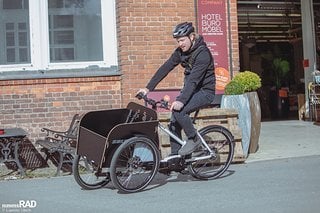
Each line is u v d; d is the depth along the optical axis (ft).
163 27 29.45
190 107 20.74
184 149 20.79
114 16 29.58
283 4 50.90
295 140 33.96
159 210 17.97
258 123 29.07
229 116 26.32
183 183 22.04
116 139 19.80
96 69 29.19
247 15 55.36
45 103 28.07
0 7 28.37
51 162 27.76
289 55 68.95
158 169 20.77
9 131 25.64
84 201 19.45
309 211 17.48
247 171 24.29
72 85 28.37
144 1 29.19
